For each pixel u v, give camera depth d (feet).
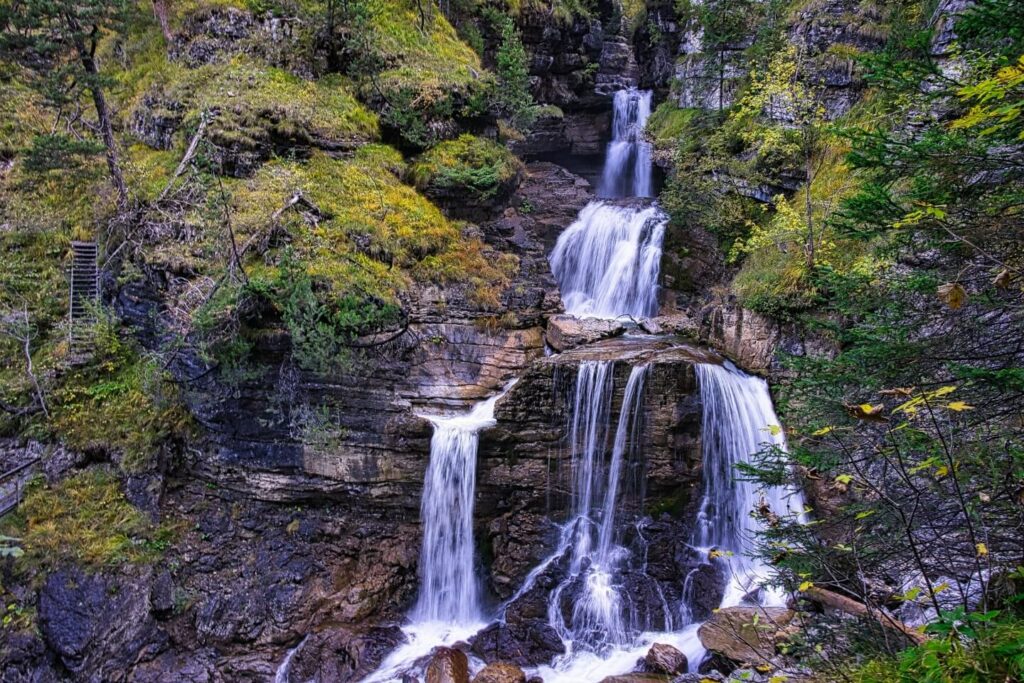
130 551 39.37
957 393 19.63
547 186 72.79
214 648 38.01
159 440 42.63
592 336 49.08
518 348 48.37
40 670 35.55
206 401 41.14
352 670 36.86
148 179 48.24
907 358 20.80
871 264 34.99
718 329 50.39
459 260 49.93
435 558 42.27
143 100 53.62
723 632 33.58
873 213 20.56
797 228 47.01
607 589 40.65
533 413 42.19
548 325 51.03
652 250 61.05
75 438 42.73
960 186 19.22
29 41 46.19
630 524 42.91
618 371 42.60
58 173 50.90
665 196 61.36
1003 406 19.40
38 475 41.63
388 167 52.26
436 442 41.60
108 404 43.73
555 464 42.60
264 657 37.73
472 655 38.19
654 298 60.44
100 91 46.24
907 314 22.85
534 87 76.79
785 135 51.65
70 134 51.55
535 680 35.37
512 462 42.37
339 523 41.81
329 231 45.01
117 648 36.45
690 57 76.43
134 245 45.19
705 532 42.96
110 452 42.39
